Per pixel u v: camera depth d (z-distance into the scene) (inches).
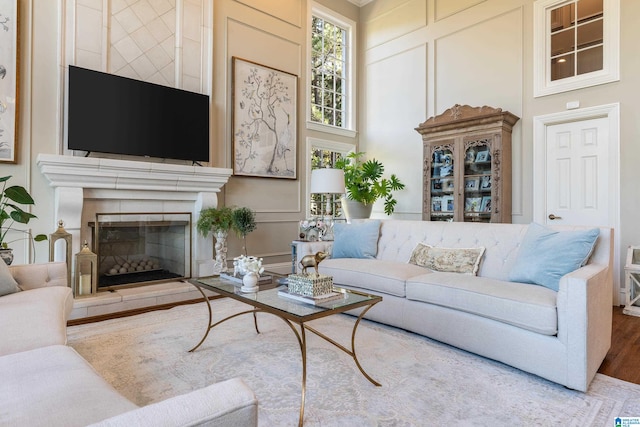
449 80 190.4
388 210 210.7
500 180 159.0
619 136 137.3
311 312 66.2
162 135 146.3
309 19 205.9
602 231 87.8
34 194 125.2
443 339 93.5
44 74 126.6
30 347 54.8
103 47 136.6
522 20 163.9
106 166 128.7
